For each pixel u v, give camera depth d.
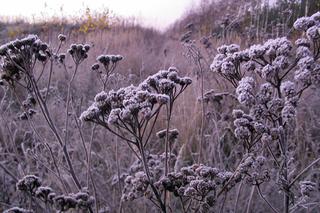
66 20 14.72
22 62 3.02
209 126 4.97
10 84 3.17
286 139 2.49
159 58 10.81
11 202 3.75
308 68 2.30
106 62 3.58
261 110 2.38
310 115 4.98
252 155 2.48
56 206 2.49
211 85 5.86
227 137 5.07
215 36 9.17
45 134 4.91
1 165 3.50
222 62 2.67
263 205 3.60
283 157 2.46
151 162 3.58
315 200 3.38
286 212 2.49
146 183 2.44
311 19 2.45
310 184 2.51
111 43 12.55
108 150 4.67
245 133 2.40
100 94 2.43
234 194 3.74
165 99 2.28
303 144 4.54
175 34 17.23
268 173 2.43
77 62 3.52
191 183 2.43
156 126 5.72
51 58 3.24
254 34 7.95
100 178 4.18
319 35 2.35
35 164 4.78
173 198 3.59
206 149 4.52
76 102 5.70
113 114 2.27
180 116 5.63
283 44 2.40
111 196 3.85
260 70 2.55
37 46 3.05
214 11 13.70
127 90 2.47
